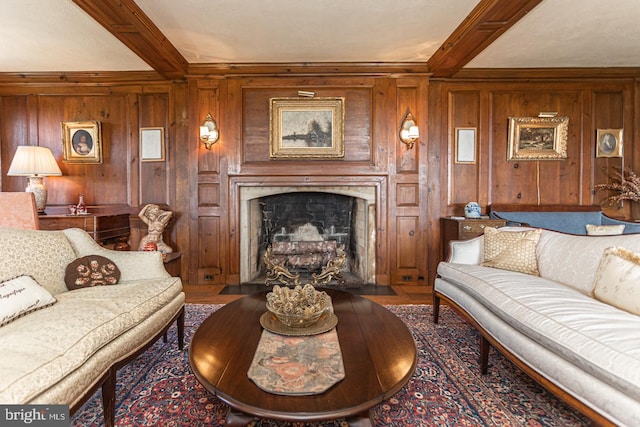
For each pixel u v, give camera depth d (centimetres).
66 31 276
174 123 370
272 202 394
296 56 331
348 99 355
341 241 399
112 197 379
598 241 186
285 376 105
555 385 124
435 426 134
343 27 275
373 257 363
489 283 184
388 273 357
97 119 376
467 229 327
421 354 198
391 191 354
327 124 353
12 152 378
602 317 129
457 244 251
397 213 356
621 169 377
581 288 179
